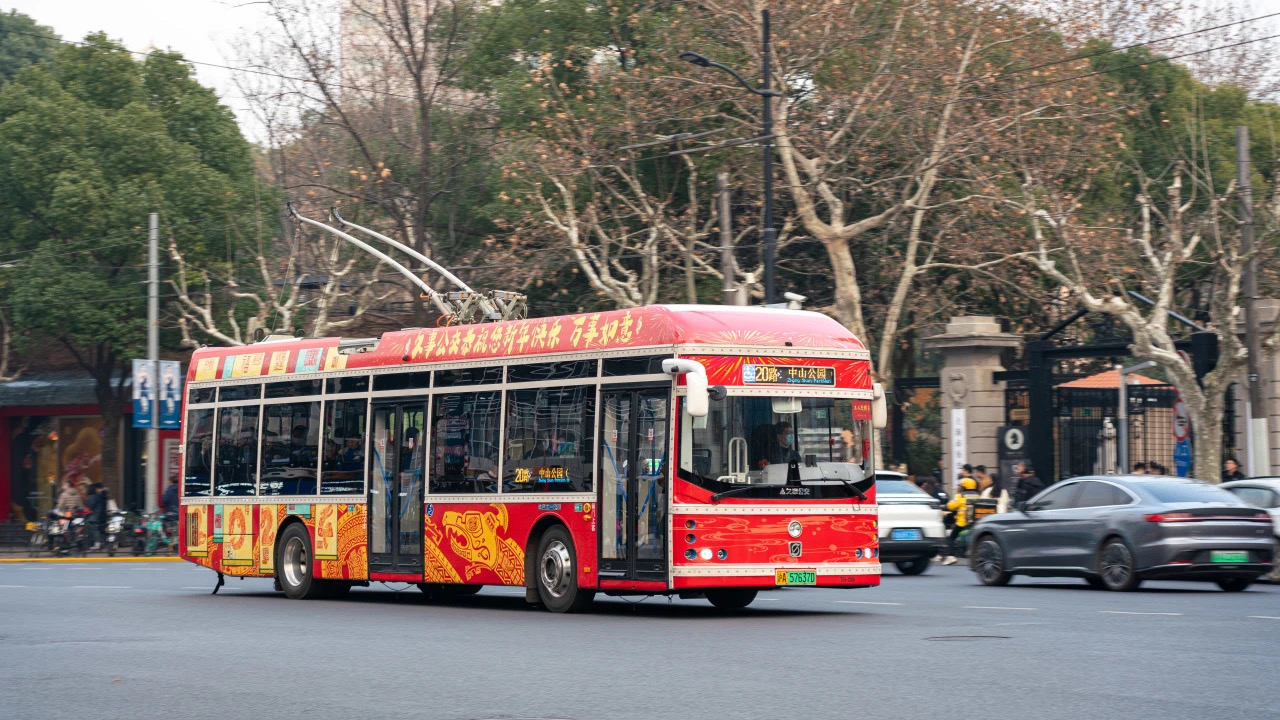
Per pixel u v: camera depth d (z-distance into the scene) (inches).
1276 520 847.7
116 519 1589.6
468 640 534.0
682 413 604.7
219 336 1568.7
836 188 1330.0
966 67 1253.7
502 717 350.0
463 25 1557.6
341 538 777.6
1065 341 1448.1
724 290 1165.7
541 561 665.6
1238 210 1229.7
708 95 1334.9
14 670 462.9
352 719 351.9
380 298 1644.9
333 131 1675.7
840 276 1240.8
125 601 784.9
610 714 350.6
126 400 1904.5
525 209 1405.0
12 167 1594.5
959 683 393.1
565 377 661.3
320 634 568.7
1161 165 1537.9
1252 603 679.1
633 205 1370.6
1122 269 1328.7
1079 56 1295.5
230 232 1640.0
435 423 729.0
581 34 1508.4
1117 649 471.2
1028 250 1386.6
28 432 1972.2
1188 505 762.2
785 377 629.0
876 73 1227.2
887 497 985.5
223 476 864.9
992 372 1295.5
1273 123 1528.1
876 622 585.9
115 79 1657.2
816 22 1246.9
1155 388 1284.4
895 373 1769.2
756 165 1380.4
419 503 732.0
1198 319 1566.2
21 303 1601.9
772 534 614.5
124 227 1598.2
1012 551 838.5
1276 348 1143.6
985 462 1286.9
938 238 1349.7
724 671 426.9
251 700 386.9
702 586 600.7
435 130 1624.0
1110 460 1279.5
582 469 645.9
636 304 1349.7
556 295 1640.0
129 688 415.5
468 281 1588.3
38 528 1628.9
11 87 1638.8
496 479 689.6
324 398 801.6
